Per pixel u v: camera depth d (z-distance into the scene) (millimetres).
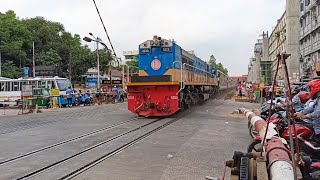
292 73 21969
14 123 17891
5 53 68000
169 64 19547
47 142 11391
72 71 70062
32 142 11445
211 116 19641
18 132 14070
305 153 6324
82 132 13656
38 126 16094
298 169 4734
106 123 16688
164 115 19047
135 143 10961
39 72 59125
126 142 11094
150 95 19250
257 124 8312
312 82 7555
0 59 64812
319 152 6297
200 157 8938
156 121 17328
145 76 19219
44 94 30719
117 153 9461
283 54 4258
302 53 55375
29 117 21469
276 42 72625
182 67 20562
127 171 7582
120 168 7840
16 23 70688
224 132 13398
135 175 7262
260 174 4180
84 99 34375
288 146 5418
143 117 19438
